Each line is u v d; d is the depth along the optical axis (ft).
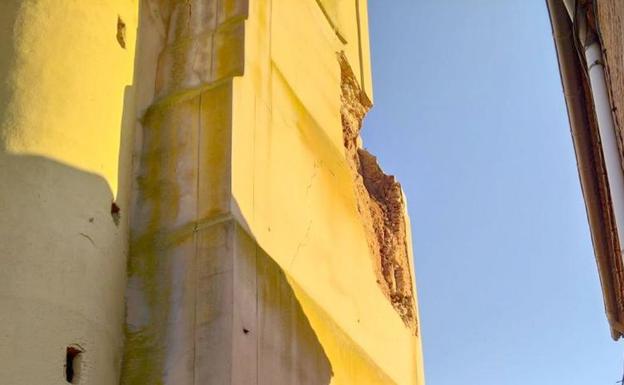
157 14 42.78
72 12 36.24
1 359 28.76
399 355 52.08
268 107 42.27
